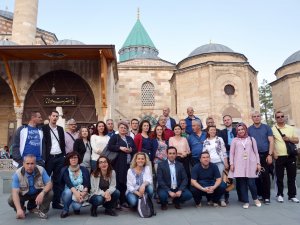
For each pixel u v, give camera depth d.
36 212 6.64
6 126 24.55
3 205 7.98
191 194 7.24
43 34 39.47
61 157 7.62
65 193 6.49
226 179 7.89
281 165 7.98
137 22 57.62
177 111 27.92
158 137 8.42
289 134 8.05
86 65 21.42
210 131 8.10
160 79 35.50
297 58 35.59
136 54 53.34
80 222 5.90
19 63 21.25
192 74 27.55
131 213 6.76
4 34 33.81
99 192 6.50
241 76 26.83
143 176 6.88
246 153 7.39
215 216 6.25
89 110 21.62
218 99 26.06
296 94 33.22
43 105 21.45
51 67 21.31
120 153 7.42
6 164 16.64
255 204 7.52
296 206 7.27
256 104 28.52
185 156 8.02
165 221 5.87
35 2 27.95
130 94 34.88
